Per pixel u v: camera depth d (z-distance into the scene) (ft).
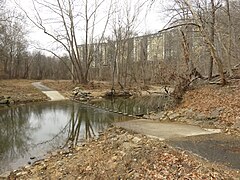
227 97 36.81
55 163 25.22
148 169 19.11
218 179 16.19
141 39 103.60
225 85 42.83
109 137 31.63
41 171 23.61
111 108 62.44
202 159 19.60
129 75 107.76
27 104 71.72
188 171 17.69
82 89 96.68
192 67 46.93
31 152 30.81
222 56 52.60
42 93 90.38
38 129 43.24
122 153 23.13
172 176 17.44
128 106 64.28
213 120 32.96
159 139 26.00
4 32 106.52
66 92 94.68
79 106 68.28
